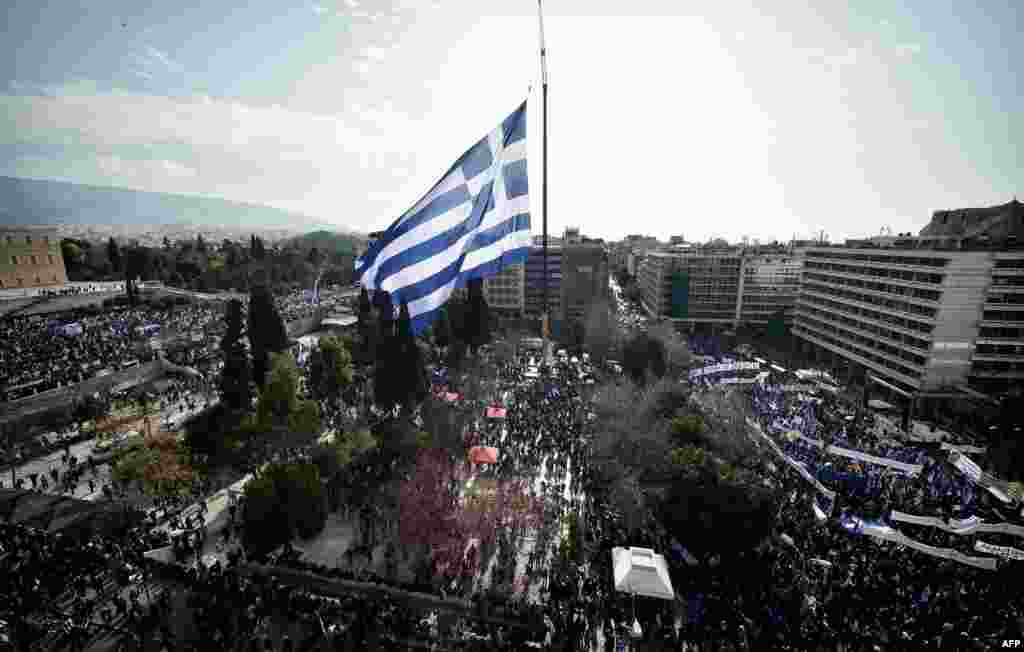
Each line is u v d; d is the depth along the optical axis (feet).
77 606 103.45
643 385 238.68
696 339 410.31
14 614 100.32
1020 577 109.91
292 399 176.55
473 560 118.21
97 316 359.05
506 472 159.63
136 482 149.59
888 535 116.78
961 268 253.44
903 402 272.51
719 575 114.52
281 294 516.32
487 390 236.84
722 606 103.45
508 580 113.39
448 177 81.71
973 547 119.34
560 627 99.86
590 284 472.85
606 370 281.33
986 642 92.89
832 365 353.92
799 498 141.90
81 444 183.83
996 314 254.47
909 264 281.33
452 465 160.04
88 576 113.09
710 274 467.11
